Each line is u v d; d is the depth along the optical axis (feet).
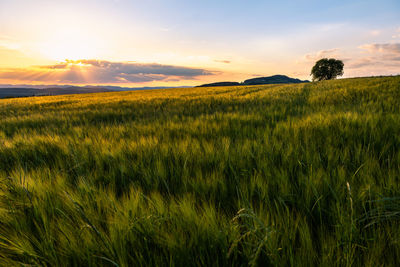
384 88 28.22
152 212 3.36
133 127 12.35
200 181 4.50
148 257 2.83
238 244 2.97
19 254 2.89
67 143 8.25
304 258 2.50
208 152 6.26
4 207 3.79
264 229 2.70
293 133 7.95
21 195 4.13
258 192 3.87
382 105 13.53
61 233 3.11
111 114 23.73
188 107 25.90
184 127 11.06
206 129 10.18
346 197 3.45
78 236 2.97
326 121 9.29
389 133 6.91
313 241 3.01
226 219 3.28
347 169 4.83
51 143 9.07
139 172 5.29
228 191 4.29
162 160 6.01
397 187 3.61
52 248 2.79
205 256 2.80
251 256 2.39
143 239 3.00
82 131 12.00
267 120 12.52
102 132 11.25
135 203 3.55
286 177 4.33
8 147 8.90
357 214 3.14
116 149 7.09
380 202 3.23
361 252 2.67
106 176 5.35
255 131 9.23
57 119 21.72
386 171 4.40
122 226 3.05
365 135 6.79
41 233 3.16
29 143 9.36
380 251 2.52
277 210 3.32
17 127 18.44
